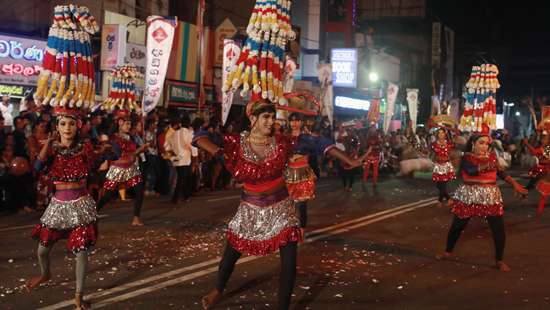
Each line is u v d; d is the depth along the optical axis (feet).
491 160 26.05
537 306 20.67
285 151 17.42
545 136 43.37
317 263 26.32
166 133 46.39
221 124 58.44
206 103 72.74
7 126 45.83
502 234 25.98
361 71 120.26
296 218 17.62
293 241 17.21
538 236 34.73
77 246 18.89
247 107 17.84
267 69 19.38
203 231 33.01
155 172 50.47
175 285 21.91
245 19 96.02
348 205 46.62
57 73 20.42
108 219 36.68
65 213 19.15
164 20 49.42
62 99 19.92
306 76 104.58
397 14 156.04
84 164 19.45
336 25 119.55
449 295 21.84
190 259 25.99
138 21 66.59
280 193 17.60
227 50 59.41
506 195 58.59
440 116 46.96
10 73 52.11
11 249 27.40
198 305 19.62
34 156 39.09
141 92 62.90
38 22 61.57
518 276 24.93
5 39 51.52
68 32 20.58
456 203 26.94
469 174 26.40
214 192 54.24
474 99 28.63
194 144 18.06
